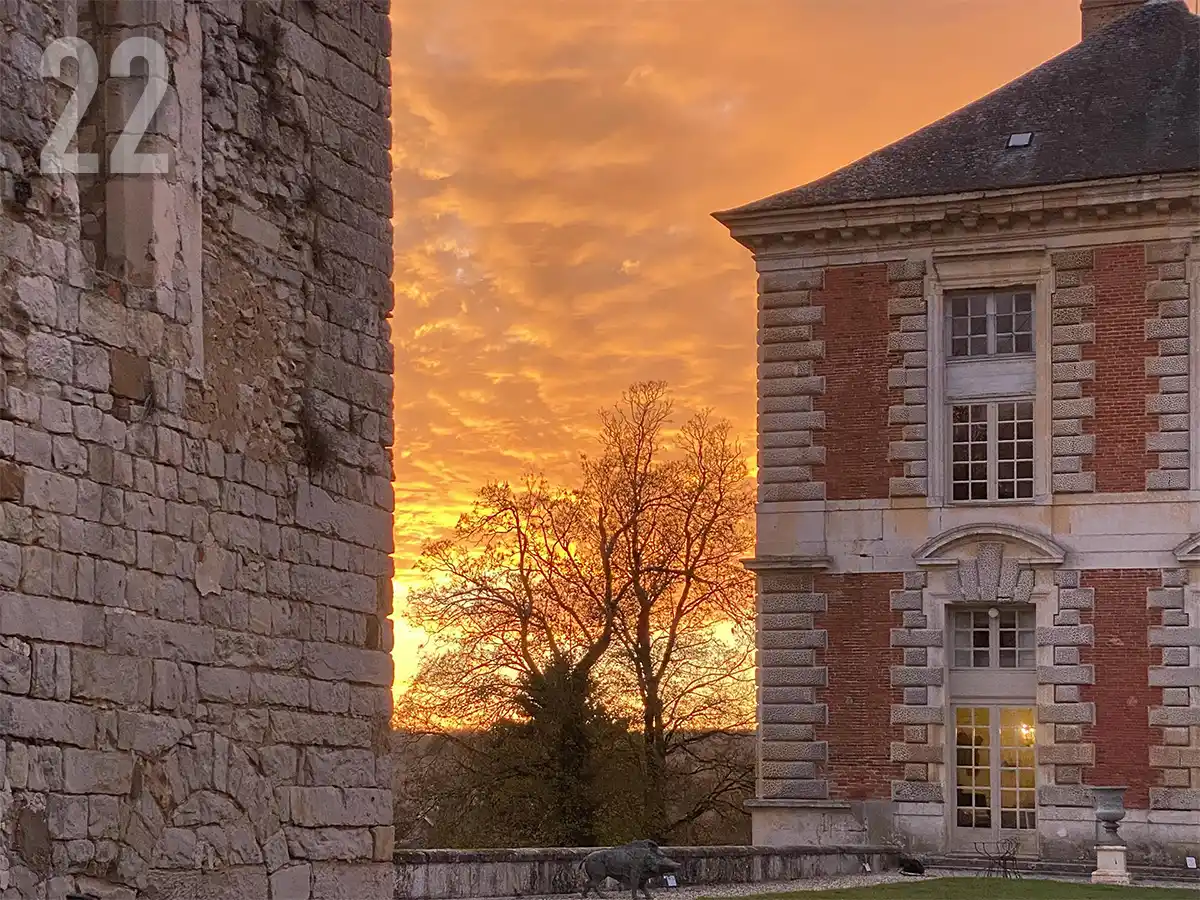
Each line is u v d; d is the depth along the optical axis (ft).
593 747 155.22
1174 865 125.80
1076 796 128.57
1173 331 129.49
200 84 50.83
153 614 47.47
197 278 50.11
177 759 48.24
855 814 133.59
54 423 44.32
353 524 57.11
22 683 42.80
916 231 135.23
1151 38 145.18
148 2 48.80
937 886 106.01
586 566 164.76
